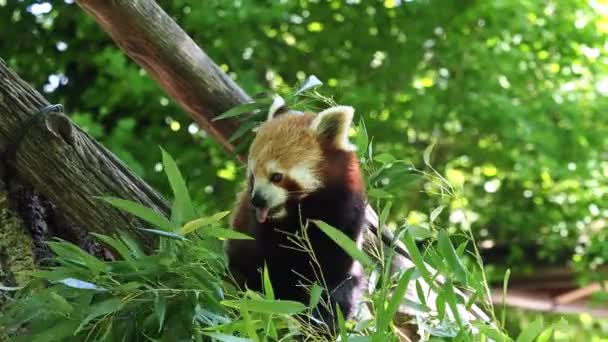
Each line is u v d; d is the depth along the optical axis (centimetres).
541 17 1970
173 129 1884
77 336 643
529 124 1858
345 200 788
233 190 1742
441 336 696
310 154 783
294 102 921
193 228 630
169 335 627
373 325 709
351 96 1809
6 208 791
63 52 2014
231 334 627
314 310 745
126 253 665
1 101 795
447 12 1920
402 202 1748
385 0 1972
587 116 1945
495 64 1900
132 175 830
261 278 765
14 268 770
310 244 744
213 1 1797
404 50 1916
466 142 1945
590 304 1919
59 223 824
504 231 1972
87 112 1938
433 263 704
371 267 704
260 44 1875
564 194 2016
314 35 1953
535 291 2002
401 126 1880
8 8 2020
